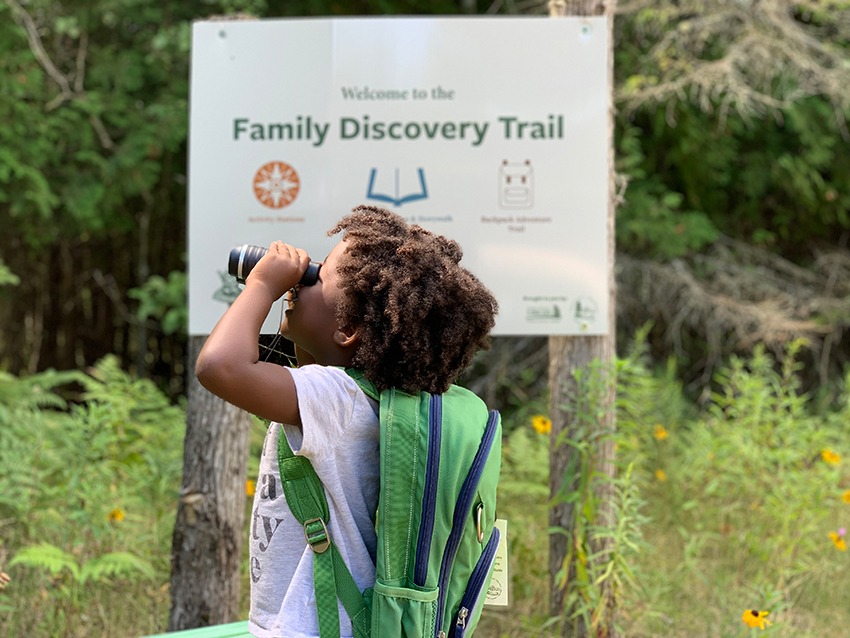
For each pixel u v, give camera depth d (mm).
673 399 7039
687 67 8320
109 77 9102
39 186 8562
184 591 3850
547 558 4812
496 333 3936
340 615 1854
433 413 1861
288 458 1879
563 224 3936
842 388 9391
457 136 3951
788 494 4977
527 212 3941
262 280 1919
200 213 3965
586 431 3875
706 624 4234
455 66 3953
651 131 10117
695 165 9992
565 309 3934
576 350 3977
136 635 3977
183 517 3857
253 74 3977
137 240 10977
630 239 9438
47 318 10859
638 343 6363
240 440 3900
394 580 1833
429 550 1835
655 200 9469
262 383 1813
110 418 4613
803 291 9977
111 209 9469
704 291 9445
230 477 3875
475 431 1887
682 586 4629
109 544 4391
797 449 5645
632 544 3596
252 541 1957
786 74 8828
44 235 9469
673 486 5836
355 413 1882
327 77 3969
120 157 8953
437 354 1890
